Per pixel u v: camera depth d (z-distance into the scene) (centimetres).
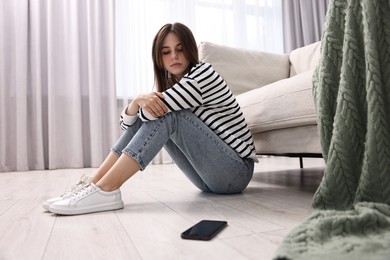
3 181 188
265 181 163
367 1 70
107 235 72
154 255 58
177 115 105
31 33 278
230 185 119
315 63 207
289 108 117
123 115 110
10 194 137
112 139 298
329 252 47
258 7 367
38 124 273
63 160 284
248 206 101
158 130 100
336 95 76
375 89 66
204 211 95
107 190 98
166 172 224
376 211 58
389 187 64
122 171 98
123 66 310
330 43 78
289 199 111
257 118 136
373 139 65
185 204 106
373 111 66
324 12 390
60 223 83
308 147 116
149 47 321
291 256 46
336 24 78
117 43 313
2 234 75
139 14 319
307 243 50
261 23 369
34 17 278
